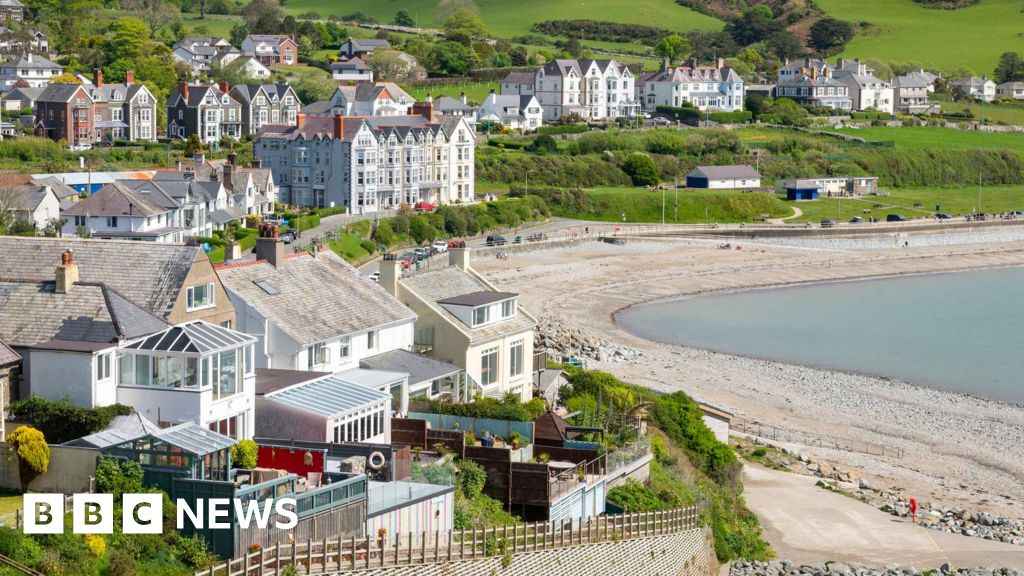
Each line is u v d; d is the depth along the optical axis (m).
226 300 71.88
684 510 71.31
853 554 81.00
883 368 147.25
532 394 93.56
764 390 132.88
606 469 69.75
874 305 192.00
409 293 86.62
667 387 129.12
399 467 58.81
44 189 159.38
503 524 58.78
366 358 80.19
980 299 199.12
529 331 93.62
